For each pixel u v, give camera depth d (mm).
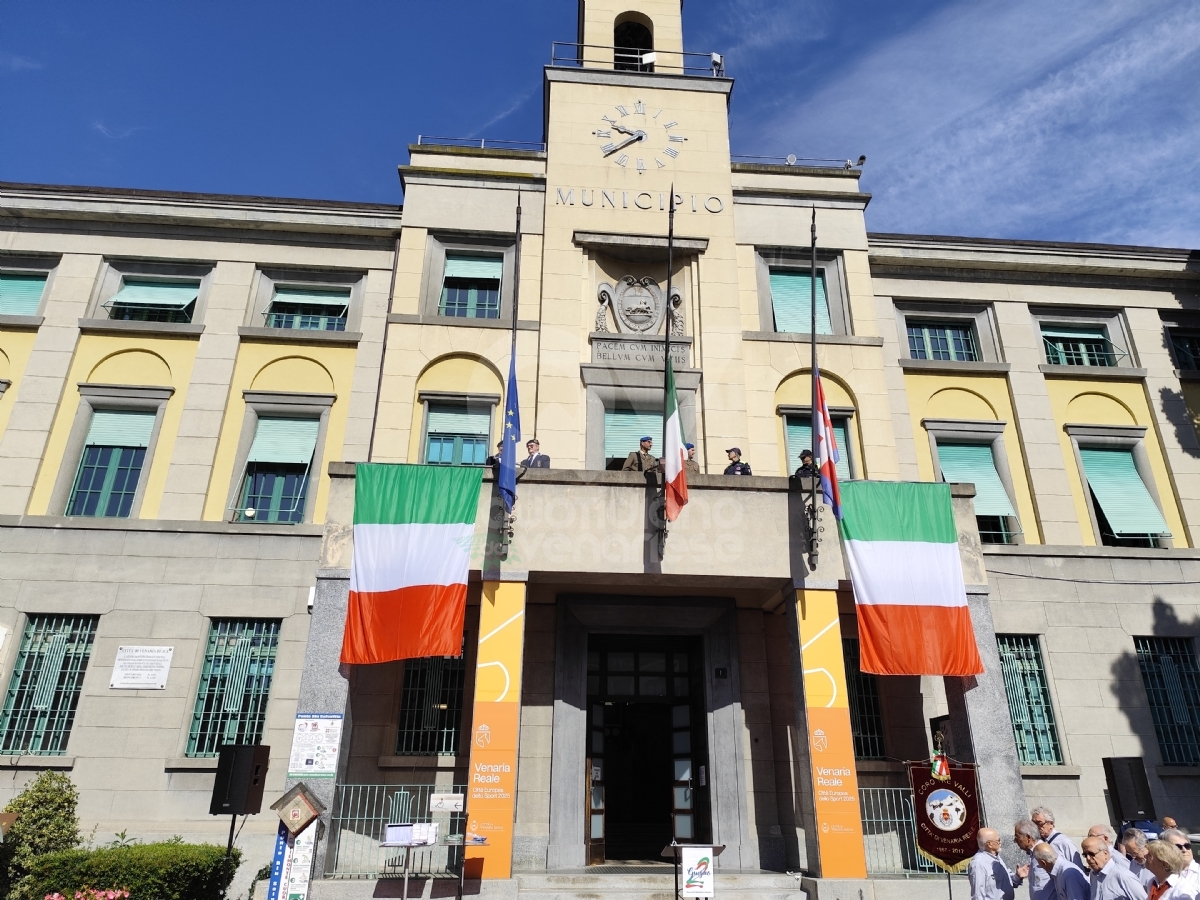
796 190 18516
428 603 11820
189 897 9930
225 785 10773
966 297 18828
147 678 14195
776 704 14148
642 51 20641
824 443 12844
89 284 17219
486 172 17953
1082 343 19125
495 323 16719
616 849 16109
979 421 17672
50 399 16203
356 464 12609
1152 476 17656
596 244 17266
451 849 12703
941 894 11164
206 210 17797
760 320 17516
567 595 14203
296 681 14375
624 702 14531
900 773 14172
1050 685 15461
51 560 14820
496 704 11625
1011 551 16344
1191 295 19438
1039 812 8797
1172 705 15734
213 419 16266
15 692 14133
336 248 17984
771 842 13289
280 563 15086
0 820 12086
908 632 12320
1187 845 7414
